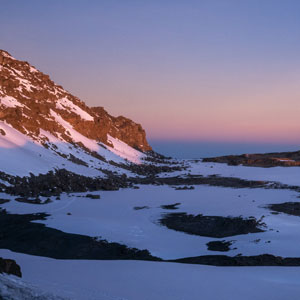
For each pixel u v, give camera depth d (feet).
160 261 104.78
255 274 84.28
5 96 347.36
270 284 74.95
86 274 79.82
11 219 150.41
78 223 145.59
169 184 310.24
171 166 485.56
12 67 450.71
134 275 79.97
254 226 151.43
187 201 217.77
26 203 185.16
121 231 139.33
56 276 76.13
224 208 193.26
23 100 365.20
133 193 246.06
